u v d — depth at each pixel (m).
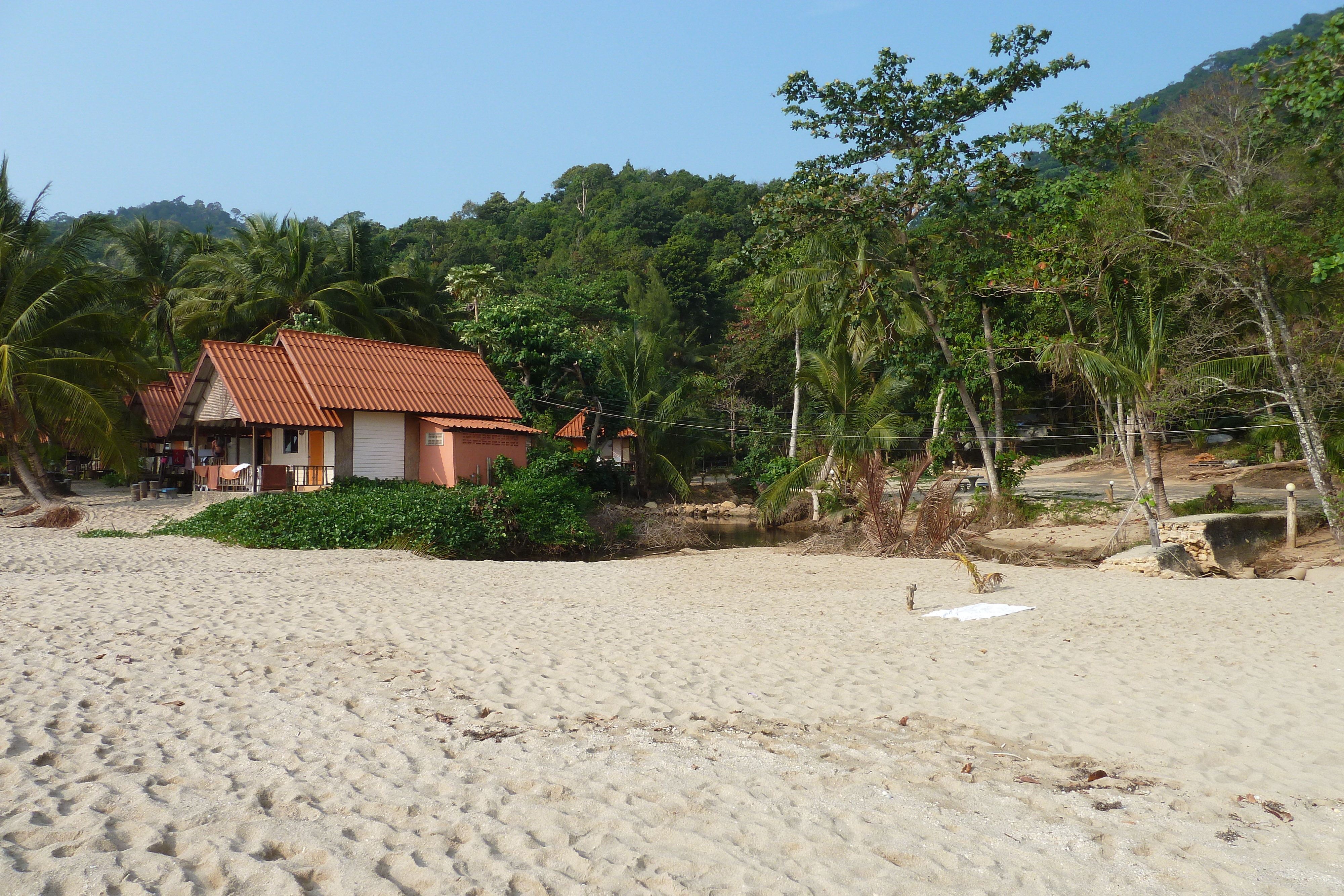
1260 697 6.79
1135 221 21.28
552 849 4.02
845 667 8.08
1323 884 3.67
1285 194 19.39
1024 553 21.19
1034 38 23.88
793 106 25.23
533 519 25.02
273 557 18.36
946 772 5.15
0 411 26.83
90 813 4.29
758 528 32.09
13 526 24.73
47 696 6.56
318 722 6.09
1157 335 22.61
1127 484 34.75
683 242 67.00
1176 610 11.13
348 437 27.02
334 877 3.73
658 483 38.53
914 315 26.45
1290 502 19.95
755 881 3.72
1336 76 14.95
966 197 24.34
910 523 25.53
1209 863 3.88
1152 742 5.69
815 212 24.92
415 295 41.81
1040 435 44.34
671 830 4.23
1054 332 27.56
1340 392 19.59
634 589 14.66
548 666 8.05
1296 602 11.95
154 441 36.75
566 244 82.94
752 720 6.30
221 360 26.30
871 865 3.88
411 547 21.70
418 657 8.29
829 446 30.31
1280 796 4.76
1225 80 25.33
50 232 30.92
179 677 7.30
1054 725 6.13
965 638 9.47
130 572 14.89
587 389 36.25
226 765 5.15
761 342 49.97
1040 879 3.74
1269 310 20.72
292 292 36.59
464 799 4.68
